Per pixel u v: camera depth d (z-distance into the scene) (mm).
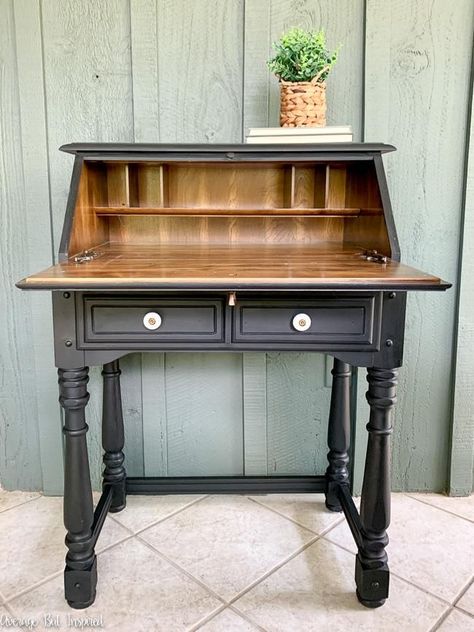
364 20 1615
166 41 1630
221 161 1426
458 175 1689
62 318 1231
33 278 1104
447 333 1771
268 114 1657
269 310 1227
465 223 1691
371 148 1380
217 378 1810
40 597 1359
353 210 1529
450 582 1415
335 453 1733
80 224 1400
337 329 1232
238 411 1828
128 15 1628
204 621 1281
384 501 1299
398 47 1625
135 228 1681
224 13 1622
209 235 1690
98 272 1153
